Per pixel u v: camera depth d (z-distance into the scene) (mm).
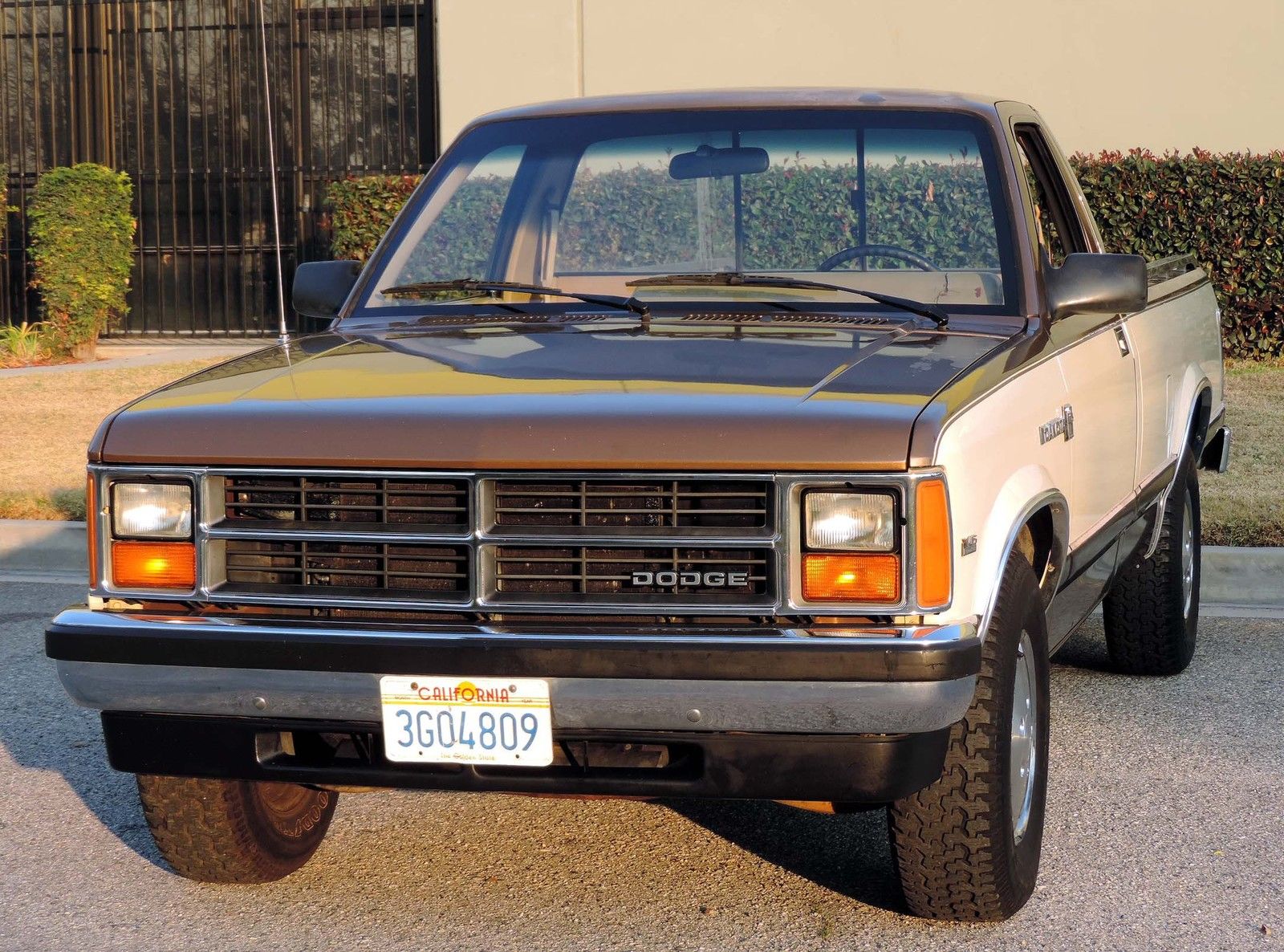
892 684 3004
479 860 4168
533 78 14594
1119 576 5598
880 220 4324
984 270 4199
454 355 3709
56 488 9117
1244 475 8711
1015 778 3619
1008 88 13875
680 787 3168
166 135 16625
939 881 3490
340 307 4609
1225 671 5949
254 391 3506
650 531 3107
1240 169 12492
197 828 3811
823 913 3750
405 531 3203
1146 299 4121
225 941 3658
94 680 3324
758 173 4438
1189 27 13523
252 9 16172
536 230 4559
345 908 3854
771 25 14117
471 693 3143
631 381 3350
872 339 3766
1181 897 3828
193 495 3314
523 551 3186
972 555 3199
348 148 16141
